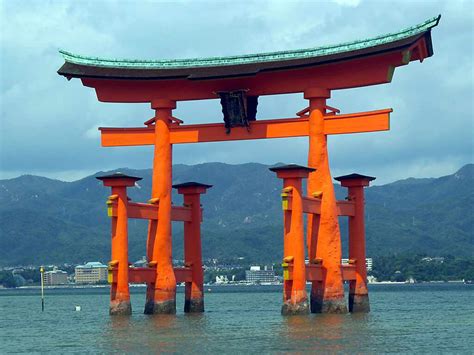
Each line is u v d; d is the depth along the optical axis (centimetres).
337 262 7325
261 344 5825
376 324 7019
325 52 7225
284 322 6931
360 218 7762
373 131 7100
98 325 7550
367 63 7112
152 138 7744
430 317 8775
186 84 7612
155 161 7662
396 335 6384
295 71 7306
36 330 7781
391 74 7094
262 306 12619
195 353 5484
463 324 7688
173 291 7688
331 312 7306
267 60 7406
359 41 7112
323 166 7300
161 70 7619
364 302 7781
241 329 6844
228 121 7494
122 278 7406
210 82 7506
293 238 7044
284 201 6975
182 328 6894
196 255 8056
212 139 7606
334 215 7338
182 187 8031
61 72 7675
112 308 7494
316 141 7281
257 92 7469
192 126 7650
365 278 7812
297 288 7081
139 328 6881
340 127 7231
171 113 7719
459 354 5409
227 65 7488
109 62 7725
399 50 6881
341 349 5566
